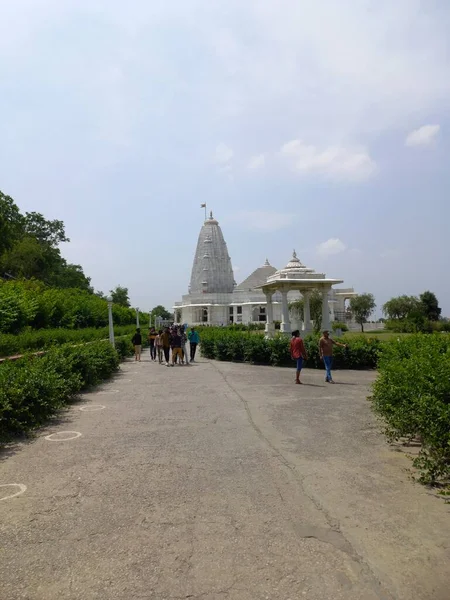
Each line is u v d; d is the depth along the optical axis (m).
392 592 3.50
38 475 6.10
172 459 6.74
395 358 10.31
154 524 4.58
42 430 8.73
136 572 3.74
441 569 3.81
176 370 20.36
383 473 6.11
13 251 48.81
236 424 9.04
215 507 4.99
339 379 16.45
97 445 7.60
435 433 5.76
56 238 66.06
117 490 5.50
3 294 24.75
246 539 4.28
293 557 3.97
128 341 30.84
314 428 8.68
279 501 5.16
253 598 3.41
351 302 77.31
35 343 19.72
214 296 84.19
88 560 3.93
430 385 6.45
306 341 20.88
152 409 10.82
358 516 4.79
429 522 4.65
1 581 3.64
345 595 3.45
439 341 11.30
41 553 4.05
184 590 3.51
